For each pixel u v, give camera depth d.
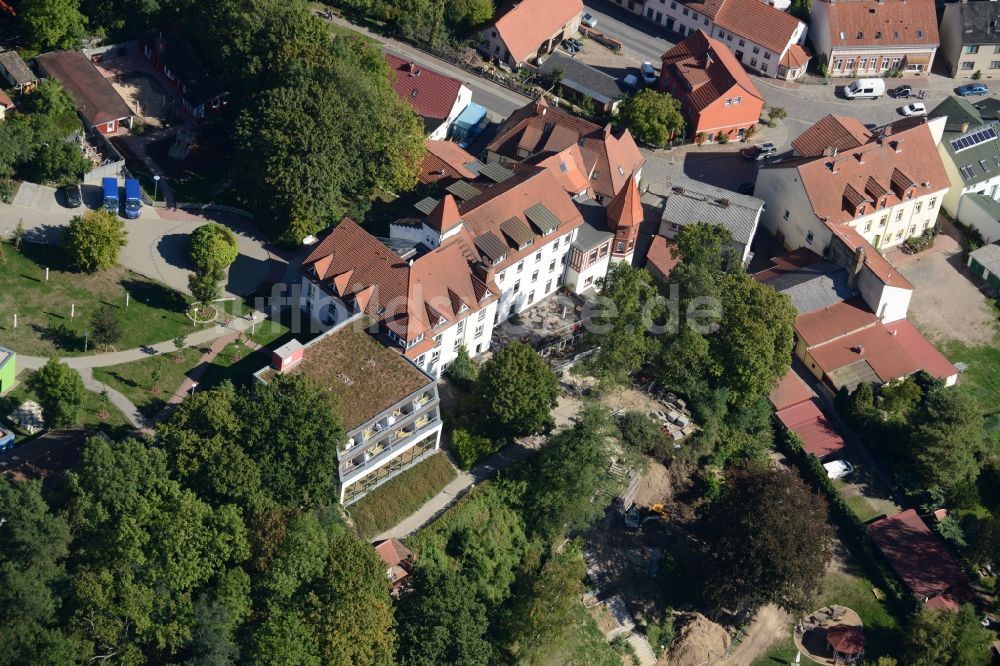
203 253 157.12
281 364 143.25
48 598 117.56
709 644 153.75
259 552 128.12
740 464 168.25
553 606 139.62
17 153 162.12
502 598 144.62
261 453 133.00
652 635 153.00
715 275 169.62
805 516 152.00
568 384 166.00
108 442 130.88
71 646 115.88
